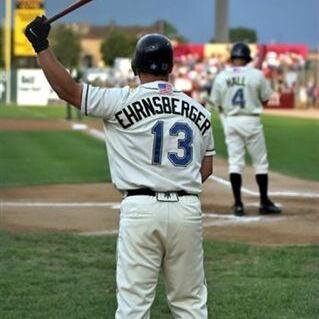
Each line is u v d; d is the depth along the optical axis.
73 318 16.92
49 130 76.88
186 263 12.69
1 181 39.03
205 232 26.14
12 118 97.62
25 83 148.50
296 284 19.50
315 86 156.50
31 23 12.39
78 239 24.25
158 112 12.55
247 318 17.00
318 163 50.59
